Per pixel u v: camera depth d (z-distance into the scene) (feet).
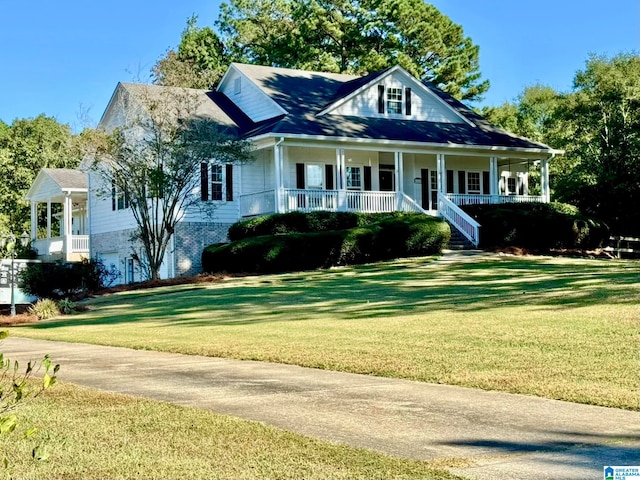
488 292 62.28
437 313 51.78
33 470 20.68
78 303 78.69
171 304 70.28
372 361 35.96
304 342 42.83
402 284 73.15
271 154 112.78
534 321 44.88
